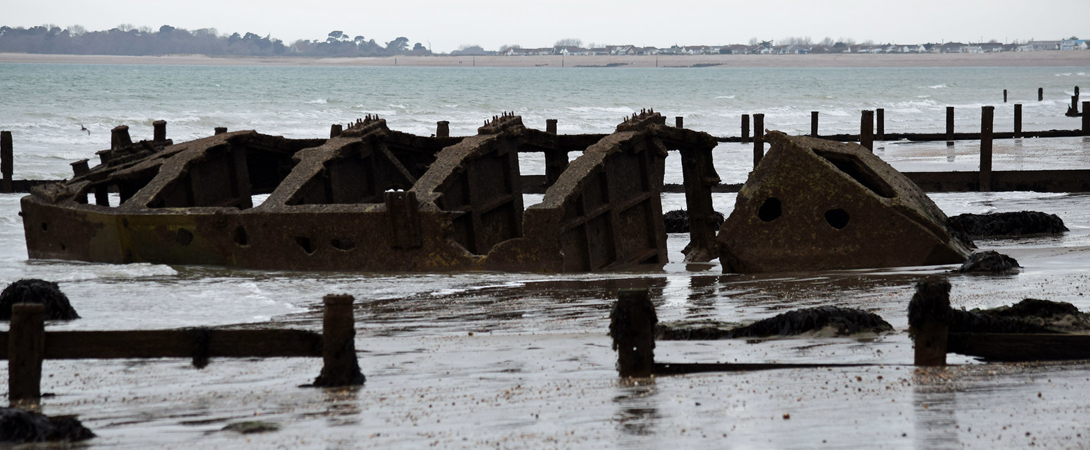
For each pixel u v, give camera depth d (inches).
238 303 452.1
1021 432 205.2
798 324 334.6
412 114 2541.8
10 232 759.1
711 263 615.5
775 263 519.5
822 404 235.5
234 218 555.5
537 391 263.4
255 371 311.0
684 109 3142.2
